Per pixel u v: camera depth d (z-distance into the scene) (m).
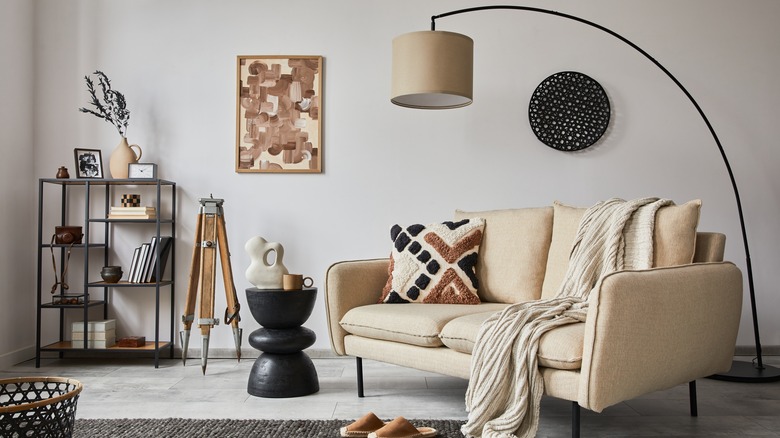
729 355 2.66
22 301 4.07
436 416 2.79
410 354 2.77
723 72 4.16
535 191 4.15
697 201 2.59
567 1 4.15
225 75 4.20
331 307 3.11
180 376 3.58
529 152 4.15
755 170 4.15
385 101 4.17
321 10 4.18
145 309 4.20
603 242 2.75
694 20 4.16
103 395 3.14
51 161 4.20
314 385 3.19
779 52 4.16
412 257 3.22
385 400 3.05
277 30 4.19
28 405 1.57
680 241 2.58
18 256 4.03
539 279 3.13
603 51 4.15
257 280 3.21
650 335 2.22
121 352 4.09
